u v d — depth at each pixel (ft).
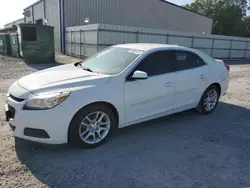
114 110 11.63
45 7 79.77
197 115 16.85
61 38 69.92
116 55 13.61
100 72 12.29
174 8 95.45
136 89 12.07
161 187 8.63
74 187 8.40
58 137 10.02
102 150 11.12
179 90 14.32
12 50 54.13
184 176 9.36
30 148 10.87
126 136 12.80
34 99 9.66
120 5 79.30
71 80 10.80
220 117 16.67
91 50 55.01
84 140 10.87
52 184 8.48
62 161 9.99
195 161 10.52
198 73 15.39
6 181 8.48
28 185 8.34
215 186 8.84
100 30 51.72
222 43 78.84
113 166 9.82
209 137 13.16
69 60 53.26
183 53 14.89
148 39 60.85
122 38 55.72
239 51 84.99
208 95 16.75
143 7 85.25
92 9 73.20
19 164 9.57
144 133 13.30
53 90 10.03
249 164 10.52
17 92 10.37
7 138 11.70
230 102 20.97
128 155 10.77
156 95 13.06
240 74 40.93
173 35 65.87
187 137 13.03
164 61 13.66
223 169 10.00
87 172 9.31
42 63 45.57
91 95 10.50
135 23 84.69
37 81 10.98
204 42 73.92
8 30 71.31
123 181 8.86
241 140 12.97
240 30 170.71
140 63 12.46
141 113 12.69
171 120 15.61
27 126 9.75
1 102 18.02
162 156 10.82
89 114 10.72
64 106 9.86
